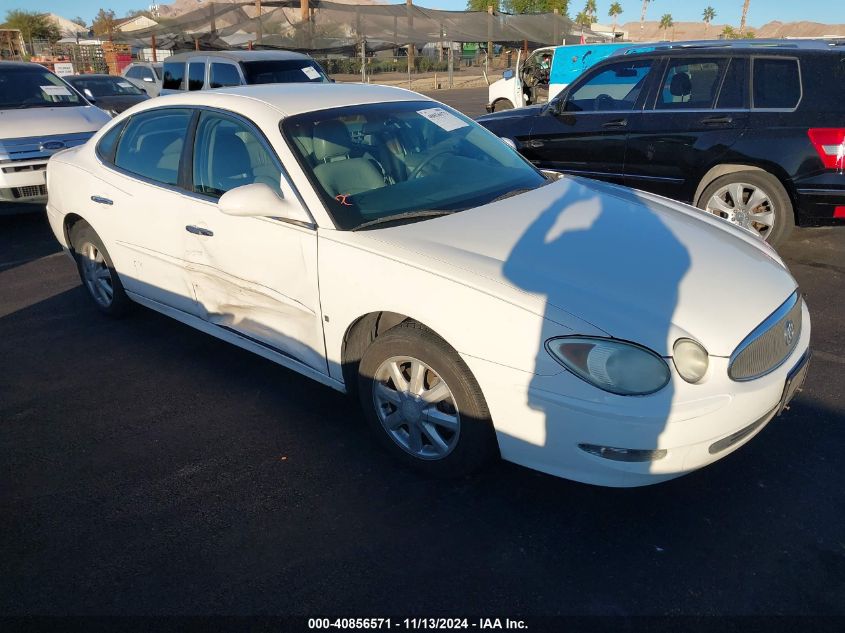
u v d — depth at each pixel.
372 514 2.85
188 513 2.91
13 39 35.34
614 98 6.54
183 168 3.86
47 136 7.63
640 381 2.41
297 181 3.26
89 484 3.13
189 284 3.95
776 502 2.85
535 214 3.27
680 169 6.06
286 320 3.41
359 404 3.74
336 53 22.97
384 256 2.91
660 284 2.69
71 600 2.47
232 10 22.86
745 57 5.70
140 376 4.16
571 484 3.00
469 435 2.80
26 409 3.82
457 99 22.33
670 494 2.92
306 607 2.40
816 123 5.34
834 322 4.57
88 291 5.09
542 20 23.61
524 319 2.54
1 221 8.32
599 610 2.35
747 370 2.56
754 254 3.11
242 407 3.75
